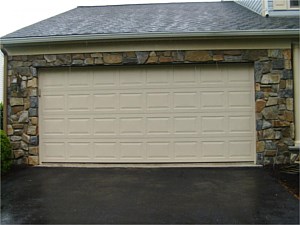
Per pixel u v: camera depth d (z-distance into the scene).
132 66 7.08
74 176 6.16
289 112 6.85
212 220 3.87
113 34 6.74
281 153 6.85
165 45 6.91
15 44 7.05
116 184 5.54
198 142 7.01
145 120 7.07
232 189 5.14
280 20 7.57
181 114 7.03
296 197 4.71
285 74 6.84
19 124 7.24
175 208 4.29
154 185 5.43
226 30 6.62
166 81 7.04
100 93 7.15
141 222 3.83
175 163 7.04
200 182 5.59
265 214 4.05
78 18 8.89
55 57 7.12
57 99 7.24
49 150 7.25
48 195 4.96
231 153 6.98
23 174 6.39
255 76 6.86
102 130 7.15
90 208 4.34
